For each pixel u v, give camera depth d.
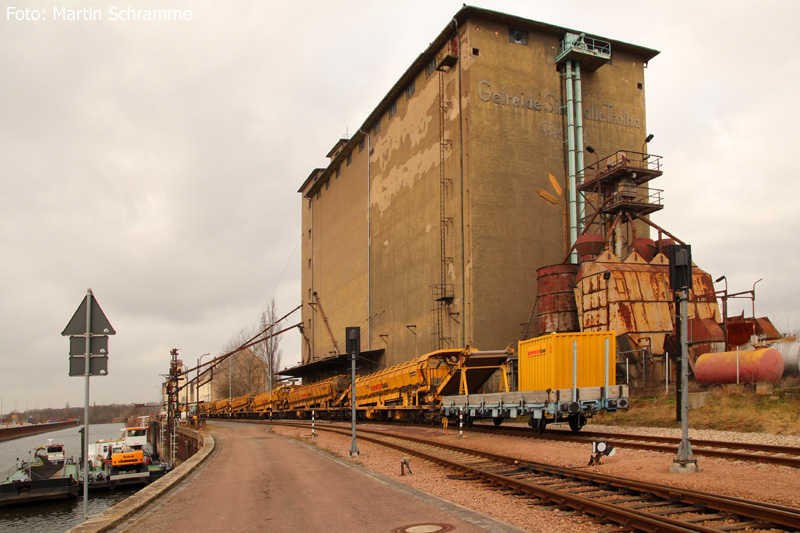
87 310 10.38
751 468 12.50
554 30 45.22
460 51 43.84
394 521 9.34
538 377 22.67
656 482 11.37
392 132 55.72
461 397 27.50
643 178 38.97
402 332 50.97
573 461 14.82
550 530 8.43
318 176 79.88
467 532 8.38
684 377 12.73
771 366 23.80
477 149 41.69
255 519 10.07
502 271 41.00
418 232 49.06
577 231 42.41
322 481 14.16
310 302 80.12
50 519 36.38
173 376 67.31
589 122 45.97
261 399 73.88
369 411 41.38
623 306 32.66
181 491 13.51
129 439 65.62
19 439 141.25
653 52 48.91
